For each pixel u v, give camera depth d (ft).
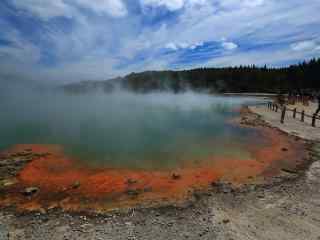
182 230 13.20
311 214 14.53
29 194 17.69
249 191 17.99
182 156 27.12
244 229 13.19
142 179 20.56
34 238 12.60
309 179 20.02
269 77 236.43
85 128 44.83
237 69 280.72
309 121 49.32
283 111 47.09
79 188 18.81
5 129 43.29
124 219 14.43
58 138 36.17
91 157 26.86
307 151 28.12
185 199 16.92
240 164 24.21
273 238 12.35
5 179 20.31
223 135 37.88
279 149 29.30
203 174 21.59
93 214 15.05
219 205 15.98
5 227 13.67
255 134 38.17
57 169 23.00
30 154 27.43
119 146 31.58
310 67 196.54
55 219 14.49
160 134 39.14
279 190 18.04
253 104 102.73
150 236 12.69
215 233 12.85
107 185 19.36
